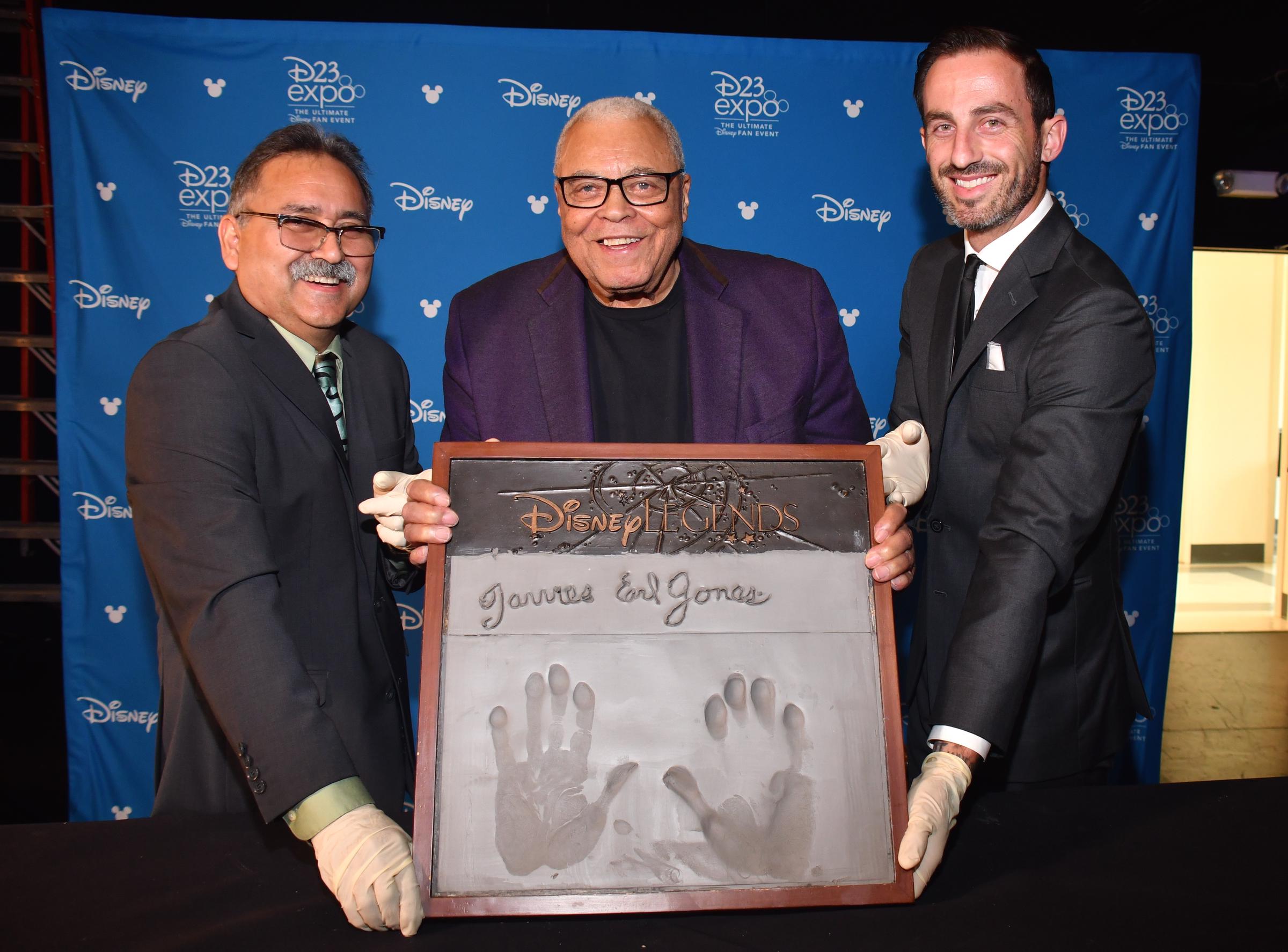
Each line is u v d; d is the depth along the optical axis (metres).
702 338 1.51
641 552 1.04
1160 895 0.92
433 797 0.92
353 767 0.99
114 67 2.35
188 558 1.11
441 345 2.51
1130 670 1.60
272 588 1.11
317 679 1.34
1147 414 2.66
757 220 2.55
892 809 0.95
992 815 1.10
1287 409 4.99
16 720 3.12
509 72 2.47
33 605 3.57
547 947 0.85
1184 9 3.22
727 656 1.00
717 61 2.52
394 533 1.19
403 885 0.87
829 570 1.05
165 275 2.38
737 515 1.07
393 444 1.51
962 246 1.73
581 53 2.48
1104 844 1.03
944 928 0.87
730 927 0.89
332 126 2.43
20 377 3.47
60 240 2.35
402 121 2.45
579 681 0.98
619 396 1.53
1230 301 5.78
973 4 3.27
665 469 1.08
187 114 2.38
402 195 2.47
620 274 1.39
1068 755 1.50
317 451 1.35
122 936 0.87
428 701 0.96
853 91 2.55
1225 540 5.98
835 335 1.57
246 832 1.09
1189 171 2.62
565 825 0.92
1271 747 3.40
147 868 1.00
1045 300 1.43
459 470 1.07
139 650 2.44
